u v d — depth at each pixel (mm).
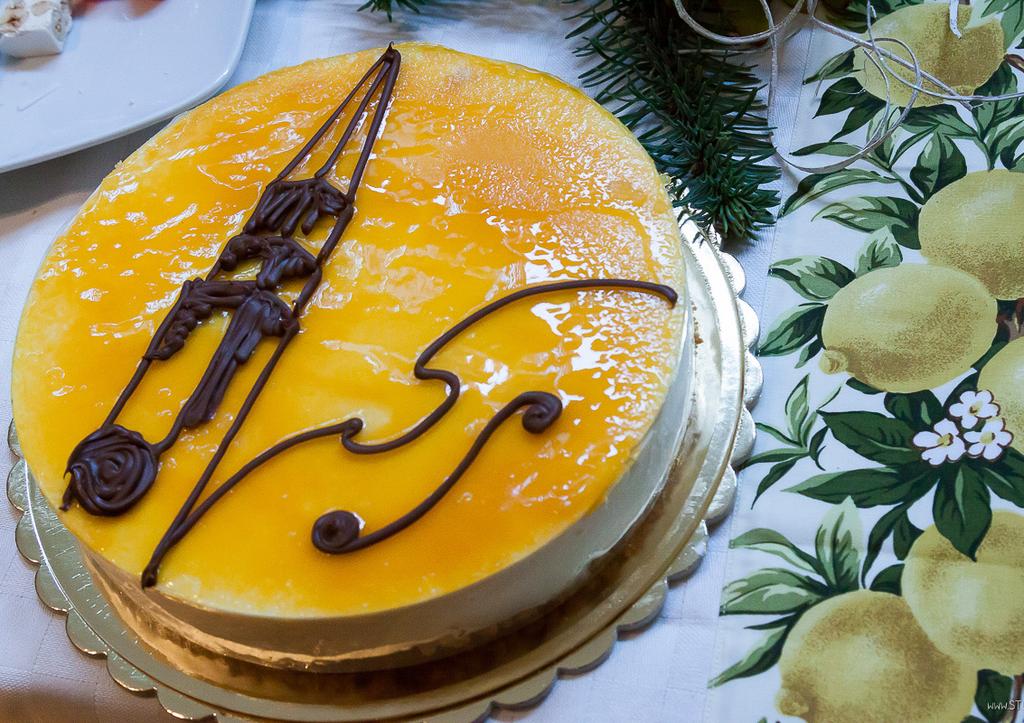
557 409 745
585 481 736
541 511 733
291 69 866
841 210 853
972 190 845
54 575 802
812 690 745
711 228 848
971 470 775
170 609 754
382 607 726
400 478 744
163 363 783
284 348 777
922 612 750
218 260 805
